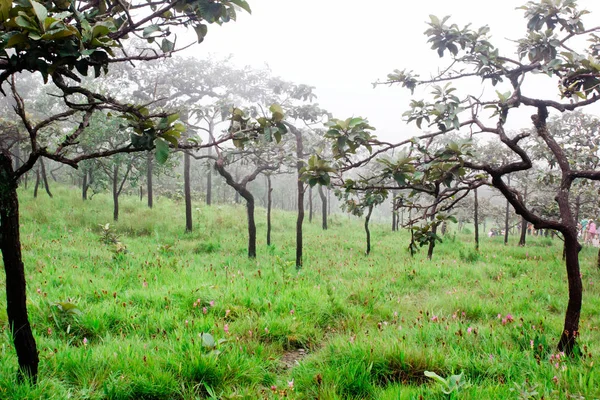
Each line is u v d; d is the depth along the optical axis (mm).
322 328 6195
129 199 22109
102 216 17062
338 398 3848
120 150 2693
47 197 18797
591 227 17609
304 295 6938
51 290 6551
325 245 15555
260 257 12219
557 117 14266
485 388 3889
